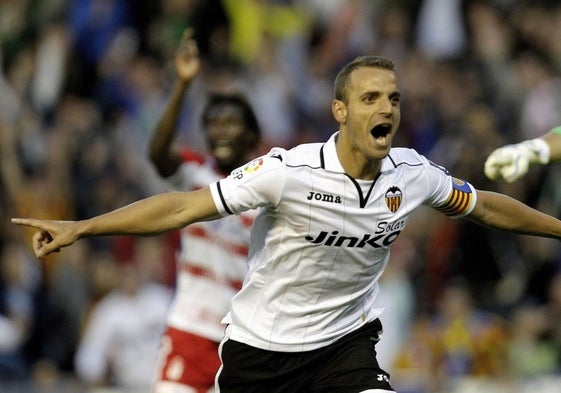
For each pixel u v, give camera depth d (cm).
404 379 3941
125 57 5362
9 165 4756
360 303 2225
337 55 5603
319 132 5288
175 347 2838
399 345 4147
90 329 4012
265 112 5209
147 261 4181
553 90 5306
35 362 4103
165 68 5341
